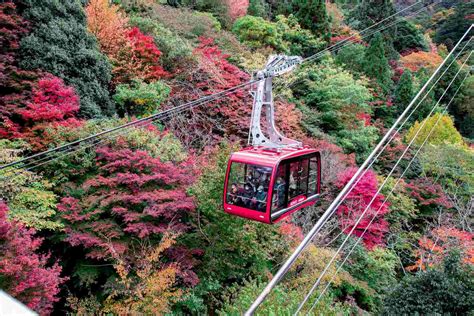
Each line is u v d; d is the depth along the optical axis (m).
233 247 10.83
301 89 22.92
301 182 8.48
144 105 14.86
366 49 28.64
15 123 10.75
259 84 8.23
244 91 17.53
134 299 8.52
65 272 9.83
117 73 15.72
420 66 34.16
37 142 10.36
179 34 20.44
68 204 9.41
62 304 9.66
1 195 8.57
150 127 12.38
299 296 10.11
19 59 12.12
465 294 8.03
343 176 15.31
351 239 14.78
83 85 13.19
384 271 14.70
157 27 18.59
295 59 8.78
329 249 13.77
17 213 8.31
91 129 10.78
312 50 26.89
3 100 11.08
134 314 8.09
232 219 10.33
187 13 22.33
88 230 9.22
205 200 10.13
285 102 19.70
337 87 21.31
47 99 11.29
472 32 40.19
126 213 9.41
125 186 9.98
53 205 9.04
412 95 28.08
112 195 9.49
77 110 12.03
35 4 13.07
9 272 6.36
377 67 27.66
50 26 12.91
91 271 9.40
